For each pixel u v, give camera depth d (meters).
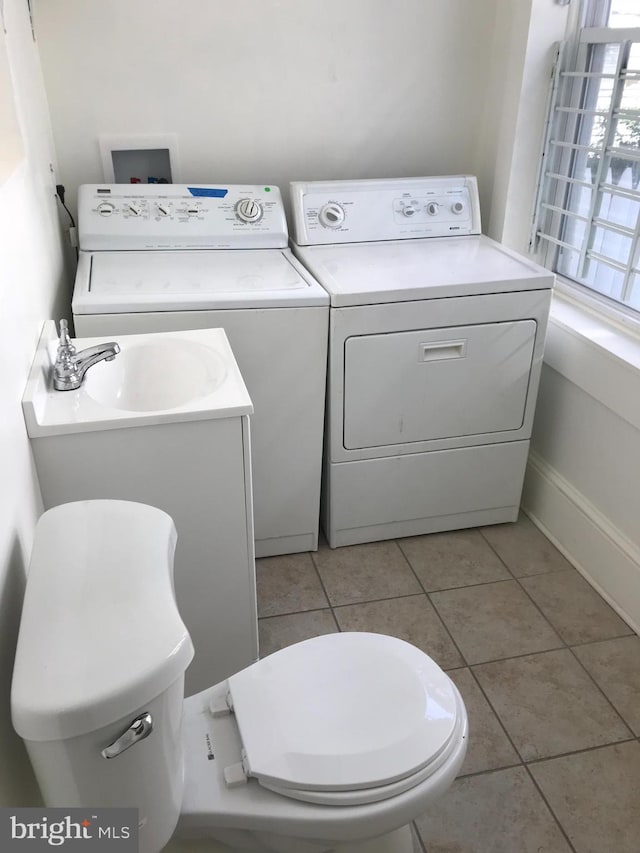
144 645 0.88
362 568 2.24
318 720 1.15
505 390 2.19
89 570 1.01
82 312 1.81
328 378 2.05
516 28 2.31
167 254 2.22
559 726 1.71
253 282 2.00
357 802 1.06
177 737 0.97
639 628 1.98
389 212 2.39
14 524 1.13
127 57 2.23
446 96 2.53
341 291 1.93
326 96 2.43
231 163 2.45
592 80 2.27
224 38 2.27
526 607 2.09
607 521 2.12
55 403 1.41
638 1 2.05
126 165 2.42
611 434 2.07
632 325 2.09
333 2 2.30
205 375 1.58
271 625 2.01
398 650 1.28
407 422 2.15
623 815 1.51
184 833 1.13
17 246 1.41
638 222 2.01
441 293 1.99
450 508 2.36
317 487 2.20
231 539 1.57
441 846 1.45
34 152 1.84
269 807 1.07
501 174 2.49
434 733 1.13
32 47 2.02
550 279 2.06
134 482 1.44
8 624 1.05
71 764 0.84
